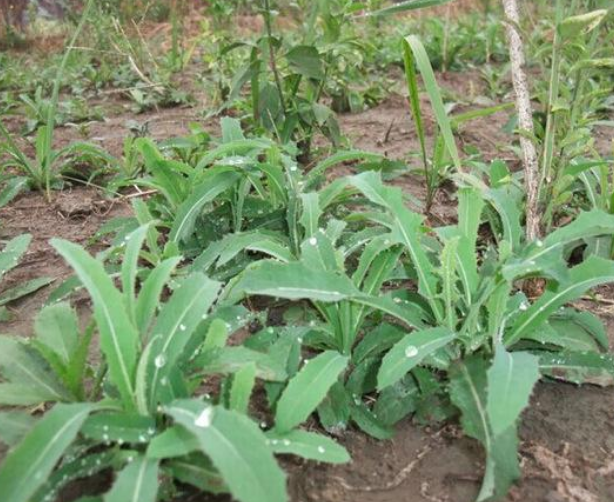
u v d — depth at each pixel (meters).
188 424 1.22
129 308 1.53
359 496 1.54
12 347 1.65
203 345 1.61
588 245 2.42
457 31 6.79
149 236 2.26
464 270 1.81
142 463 1.27
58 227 2.96
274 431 1.46
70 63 6.32
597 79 4.78
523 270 1.56
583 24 1.75
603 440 1.70
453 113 4.67
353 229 2.56
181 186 2.49
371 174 1.91
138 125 4.25
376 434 1.68
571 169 2.30
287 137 3.27
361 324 1.89
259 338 1.78
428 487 1.57
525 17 6.08
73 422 1.26
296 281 1.66
